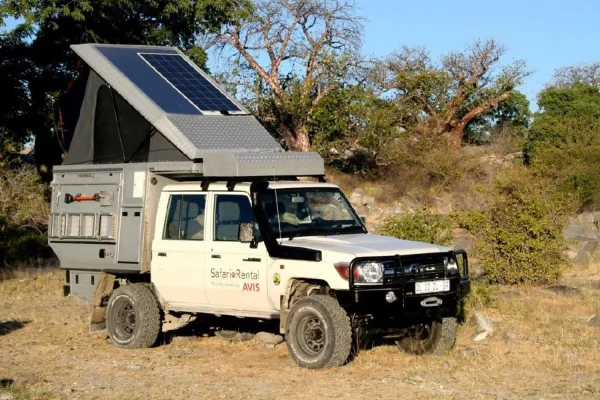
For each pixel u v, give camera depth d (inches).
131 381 356.5
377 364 380.2
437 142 1524.4
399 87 1702.8
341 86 1549.0
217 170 403.9
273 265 385.1
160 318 430.6
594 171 1117.7
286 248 378.9
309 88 1518.2
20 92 1039.0
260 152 413.7
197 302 417.4
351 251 367.9
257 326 466.6
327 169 1521.9
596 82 2330.2
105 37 1079.0
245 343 437.1
